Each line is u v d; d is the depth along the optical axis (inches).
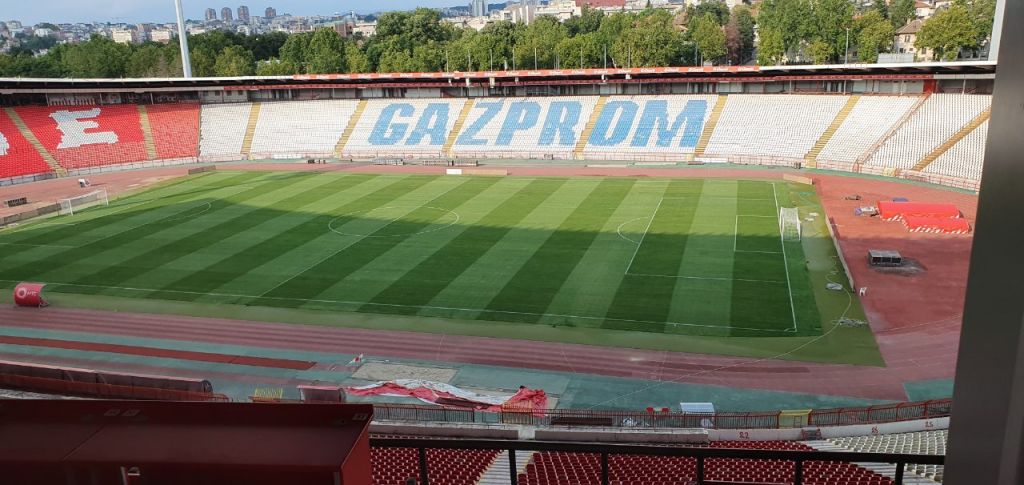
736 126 3804.1
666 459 1016.2
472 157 4035.4
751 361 1486.2
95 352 1614.2
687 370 1457.9
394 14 7859.3
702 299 1791.3
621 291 1857.8
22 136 3873.0
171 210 2856.8
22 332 1721.2
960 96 3395.7
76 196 3127.5
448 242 2316.7
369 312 1786.4
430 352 1572.3
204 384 1354.6
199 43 7618.1
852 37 6131.9
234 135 4367.6
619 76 4074.8
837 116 3641.7
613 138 3937.0
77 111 4195.4
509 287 1909.4
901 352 1504.7
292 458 169.2
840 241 2233.0
